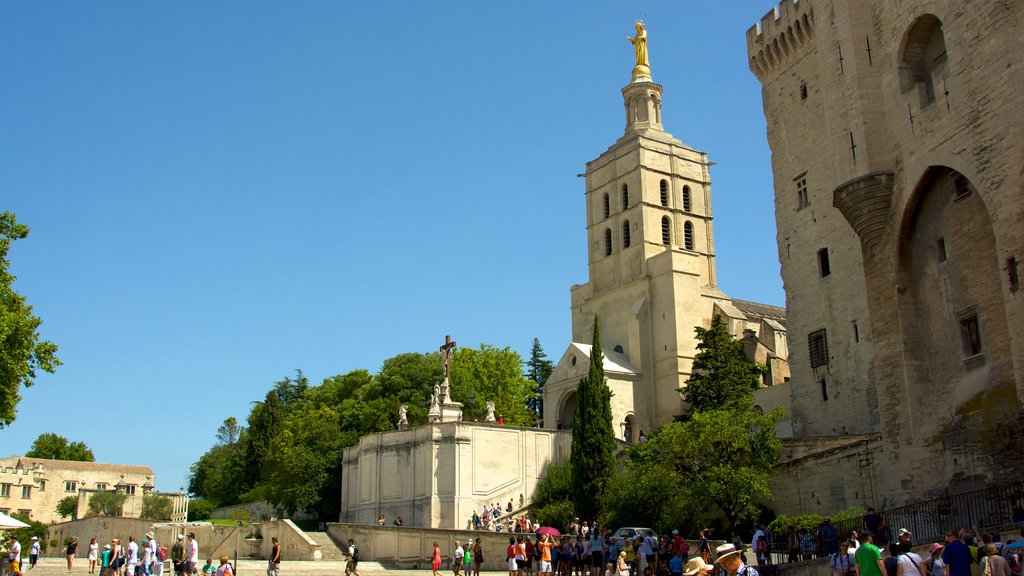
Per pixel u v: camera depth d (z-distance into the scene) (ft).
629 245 292.40
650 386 271.08
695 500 154.30
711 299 282.36
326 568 161.99
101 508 338.34
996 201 98.94
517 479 219.20
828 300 184.44
